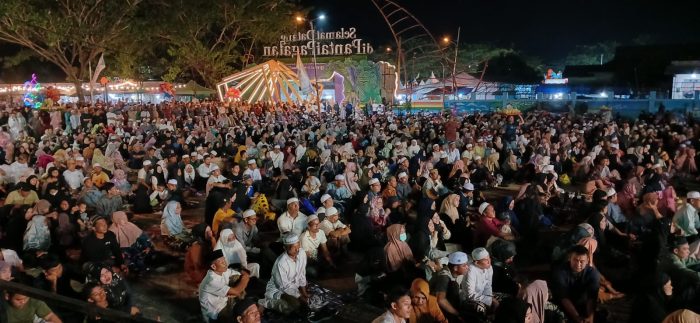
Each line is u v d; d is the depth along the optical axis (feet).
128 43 127.85
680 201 36.52
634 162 48.49
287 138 59.47
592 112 100.63
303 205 31.71
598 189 30.12
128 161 53.83
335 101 120.88
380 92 119.24
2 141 53.72
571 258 19.02
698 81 108.68
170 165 42.70
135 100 135.23
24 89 124.98
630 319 18.35
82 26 107.55
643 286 18.80
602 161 42.39
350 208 34.32
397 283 22.07
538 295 17.51
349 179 36.17
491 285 20.36
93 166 40.91
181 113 93.66
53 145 55.01
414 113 110.01
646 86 130.41
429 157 49.06
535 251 28.12
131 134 69.21
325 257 26.07
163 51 159.94
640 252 23.44
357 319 21.18
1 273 18.29
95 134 62.39
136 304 22.47
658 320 17.38
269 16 138.10
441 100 114.52
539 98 109.29
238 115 90.33
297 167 45.39
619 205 32.27
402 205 33.06
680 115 89.51
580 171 47.26
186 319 21.20
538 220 30.27
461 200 32.17
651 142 56.03
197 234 28.63
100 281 17.63
